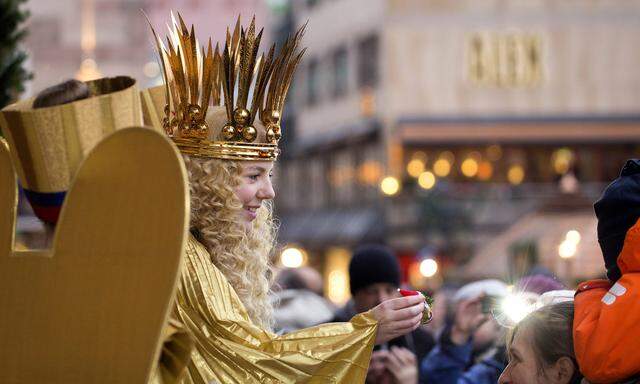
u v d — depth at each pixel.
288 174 64.62
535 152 51.47
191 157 5.18
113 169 3.99
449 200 45.94
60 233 4.09
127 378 3.90
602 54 52.38
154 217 3.89
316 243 55.94
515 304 5.24
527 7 52.28
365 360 4.86
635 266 4.41
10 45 9.40
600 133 51.47
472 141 51.00
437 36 51.75
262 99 5.25
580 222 45.78
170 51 5.19
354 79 54.84
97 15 71.75
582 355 4.40
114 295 3.96
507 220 46.69
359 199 53.19
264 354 4.75
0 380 4.13
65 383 4.03
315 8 60.78
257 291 5.33
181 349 4.05
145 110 5.46
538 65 52.00
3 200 4.29
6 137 4.30
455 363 8.60
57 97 4.36
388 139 51.12
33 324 4.11
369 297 9.25
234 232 5.21
